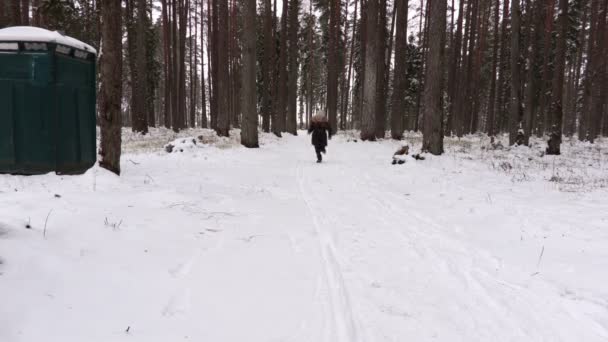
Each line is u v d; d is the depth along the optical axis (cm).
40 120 632
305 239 508
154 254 405
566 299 354
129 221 483
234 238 491
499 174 1076
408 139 2428
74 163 691
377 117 2473
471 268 428
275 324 298
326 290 362
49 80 625
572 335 298
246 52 1658
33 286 280
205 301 326
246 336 279
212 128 3247
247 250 453
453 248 491
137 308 298
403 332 297
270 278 382
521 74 3041
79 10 1997
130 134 2280
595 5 2500
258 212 626
